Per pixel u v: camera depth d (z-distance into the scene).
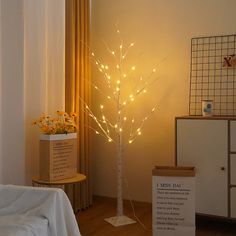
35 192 2.04
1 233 1.67
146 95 3.48
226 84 3.16
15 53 2.66
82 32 3.36
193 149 2.85
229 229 2.89
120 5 3.58
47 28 3.00
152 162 3.47
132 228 2.91
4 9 2.62
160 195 2.52
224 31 3.15
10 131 2.67
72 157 2.70
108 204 3.61
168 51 3.38
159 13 3.41
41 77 2.90
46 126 2.65
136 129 3.54
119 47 3.59
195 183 2.72
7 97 2.66
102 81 3.66
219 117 2.80
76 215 3.25
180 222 2.50
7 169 2.65
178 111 3.35
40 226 1.83
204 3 3.22
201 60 3.25
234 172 2.72
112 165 3.65
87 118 3.46
